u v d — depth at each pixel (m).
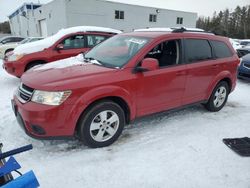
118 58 3.57
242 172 2.86
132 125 4.03
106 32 7.52
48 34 33.00
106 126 3.24
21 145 3.27
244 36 62.06
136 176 2.72
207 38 4.39
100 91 3.01
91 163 2.92
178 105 4.04
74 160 2.97
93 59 3.82
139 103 3.46
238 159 3.12
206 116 4.57
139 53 3.46
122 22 31.08
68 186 2.54
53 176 2.67
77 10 27.03
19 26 50.75
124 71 3.28
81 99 2.90
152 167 2.89
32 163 2.89
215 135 3.78
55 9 28.72
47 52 6.55
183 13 36.72
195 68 4.03
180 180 2.68
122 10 30.61
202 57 4.25
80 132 3.09
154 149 3.28
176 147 3.35
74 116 2.91
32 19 39.03
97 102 3.11
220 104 4.86
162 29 4.32
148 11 33.00
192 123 4.21
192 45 4.10
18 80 7.20
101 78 3.08
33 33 39.91
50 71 3.31
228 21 67.38
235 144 3.49
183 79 3.89
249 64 7.23
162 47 3.73
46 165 2.86
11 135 3.54
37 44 6.68
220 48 4.64
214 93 4.64
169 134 3.74
